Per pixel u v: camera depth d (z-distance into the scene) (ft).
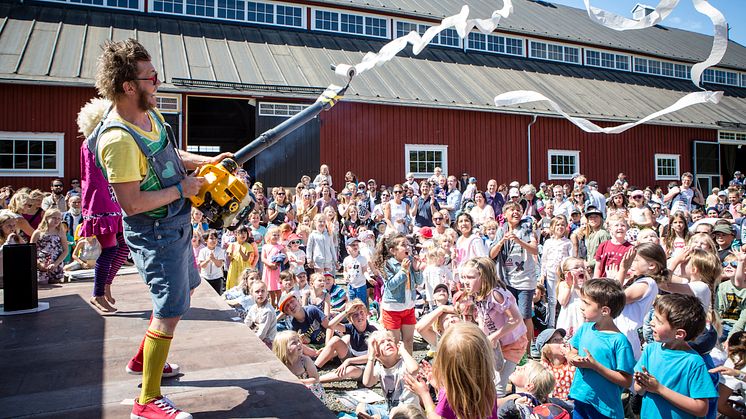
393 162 52.08
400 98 51.11
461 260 21.79
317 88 47.16
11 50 41.32
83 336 10.41
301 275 23.02
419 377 11.73
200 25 56.18
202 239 26.09
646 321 15.52
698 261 14.44
